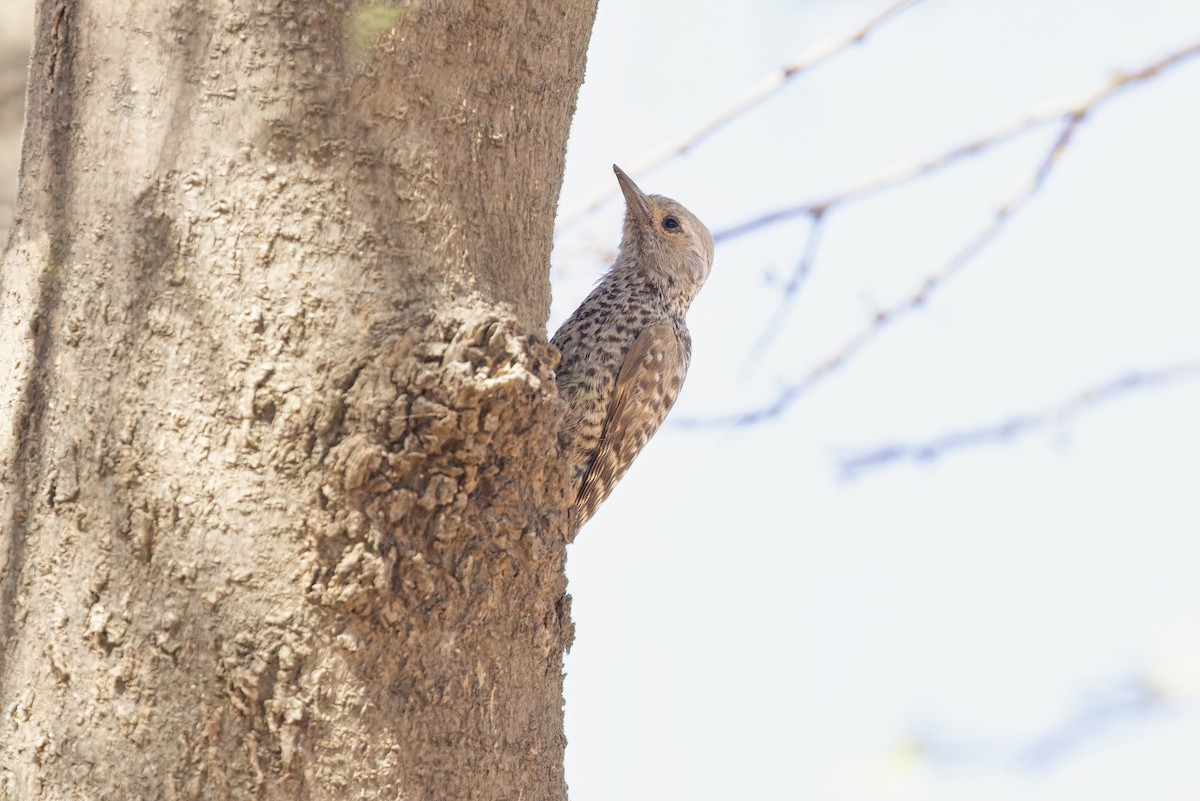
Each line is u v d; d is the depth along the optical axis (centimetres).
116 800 501
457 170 557
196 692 504
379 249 536
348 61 533
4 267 552
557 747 590
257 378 516
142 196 527
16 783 513
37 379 532
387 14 536
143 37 534
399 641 522
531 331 582
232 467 514
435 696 530
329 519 512
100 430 519
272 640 506
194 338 520
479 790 542
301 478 514
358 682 514
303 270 525
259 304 521
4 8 859
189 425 516
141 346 520
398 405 521
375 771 514
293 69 529
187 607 508
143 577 511
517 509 551
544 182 602
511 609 559
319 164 530
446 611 533
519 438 547
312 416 517
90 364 523
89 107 538
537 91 592
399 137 542
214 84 529
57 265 535
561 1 600
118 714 505
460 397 523
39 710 514
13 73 851
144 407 517
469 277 554
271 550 510
